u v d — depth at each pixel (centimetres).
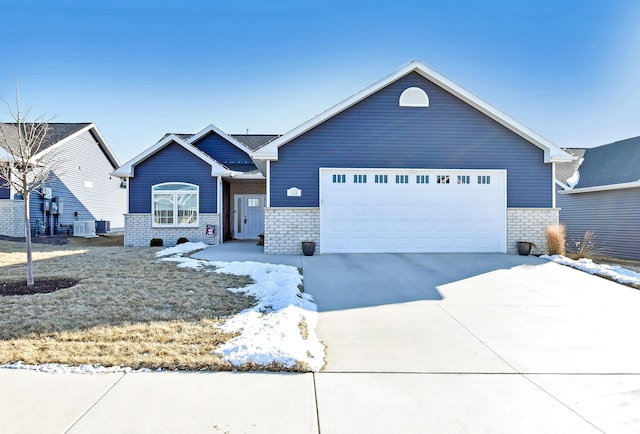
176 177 1620
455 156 1205
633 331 516
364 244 1183
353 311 595
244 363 383
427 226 1194
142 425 284
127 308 555
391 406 318
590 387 356
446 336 491
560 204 1766
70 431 276
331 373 379
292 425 288
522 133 1200
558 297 688
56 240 1647
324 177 1182
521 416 304
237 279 772
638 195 1387
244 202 1958
